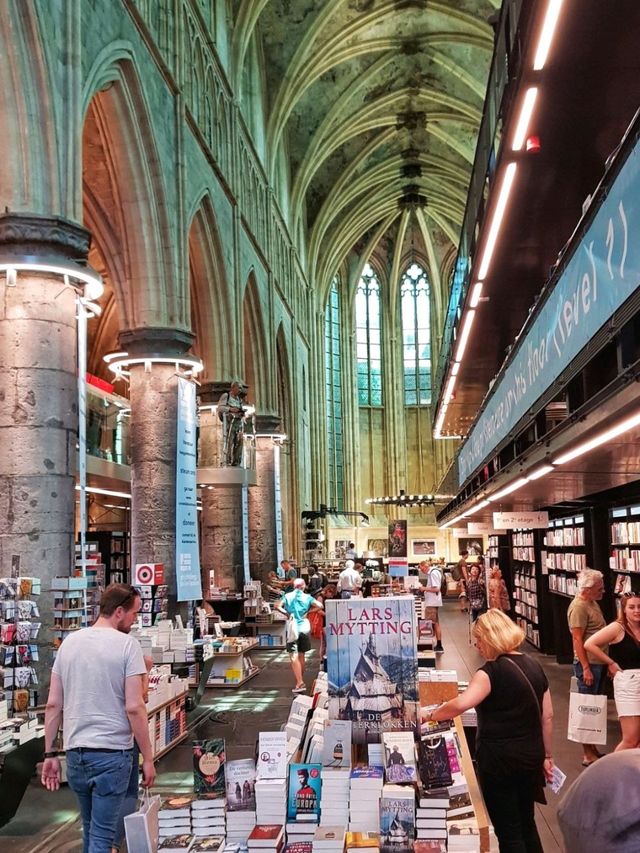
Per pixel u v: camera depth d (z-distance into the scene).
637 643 7.28
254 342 27.44
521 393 7.80
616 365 5.73
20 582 8.71
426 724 4.39
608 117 9.46
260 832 3.86
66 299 10.05
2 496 9.53
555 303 5.84
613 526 12.02
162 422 15.43
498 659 4.52
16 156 10.16
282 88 30.58
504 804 4.41
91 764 4.49
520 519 14.36
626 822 0.85
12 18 10.09
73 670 4.62
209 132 20.72
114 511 21.05
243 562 20.94
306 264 43.31
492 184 11.16
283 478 34.31
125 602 4.86
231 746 9.24
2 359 9.70
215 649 13.72
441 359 26.88
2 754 6.55
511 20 9.53
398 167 45.78
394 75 37.03
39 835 6.41
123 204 15.50
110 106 14.54
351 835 3.80
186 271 16.64
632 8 7.64
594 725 7.07
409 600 4.30
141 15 14.85
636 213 3.79
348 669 4.23
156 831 4.06
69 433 9.92
